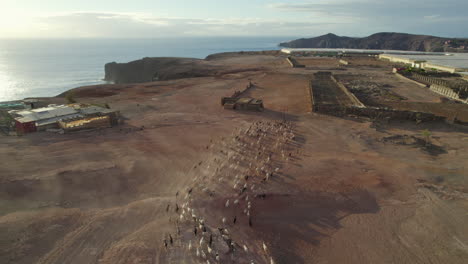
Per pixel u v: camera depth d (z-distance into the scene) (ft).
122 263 78.43
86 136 179.32
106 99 285.84
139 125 203.00
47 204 105.29
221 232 92.32
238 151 157.28
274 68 510.99
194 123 208.23
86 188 117.39
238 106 248.32
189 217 99.45
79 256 81.35
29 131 184.03
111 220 96.84
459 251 86.94
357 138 176.76
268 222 98.58
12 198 107.04
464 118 209.15
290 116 227.20
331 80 367.04
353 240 91.45
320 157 149.18
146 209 103.24
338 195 114.11
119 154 151.33
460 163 141.69
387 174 131.13
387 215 103.60
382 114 209.56
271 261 79.51
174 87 348.59
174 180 126.31
